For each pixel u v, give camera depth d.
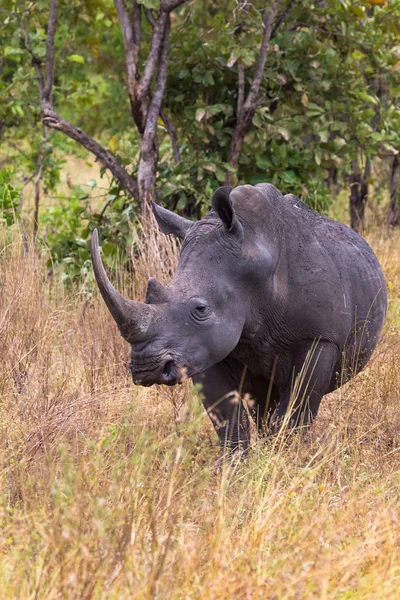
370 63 26.61
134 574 9.87
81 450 14.38
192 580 10.18
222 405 15.76
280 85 25.50
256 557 10.54
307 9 24.92
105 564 9.77
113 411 15.84
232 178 24.86
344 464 14.37
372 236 32.06
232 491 13.12
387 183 40.25
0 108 30.66
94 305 21.89
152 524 10.72
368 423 16.47
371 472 14.59
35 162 31.03
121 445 13.14
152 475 12.61
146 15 24.12
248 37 24.06
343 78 25.80
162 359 13.69
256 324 14.96
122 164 25.64
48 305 21.39
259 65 23.89
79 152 42.44
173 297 13.95
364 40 25.80
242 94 24.50
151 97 25.69
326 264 15.60
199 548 10.65
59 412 15.39
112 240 25.28
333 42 25.89
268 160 25.27
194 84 25.70
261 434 15.78
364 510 12.01
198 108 24.55
